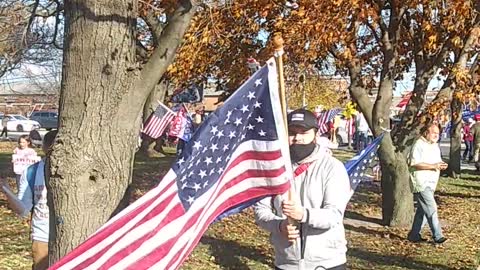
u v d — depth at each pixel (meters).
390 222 14.04
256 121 4.65
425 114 13.75
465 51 13.63
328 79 21.55
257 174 4.69
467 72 13.50
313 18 13.05
